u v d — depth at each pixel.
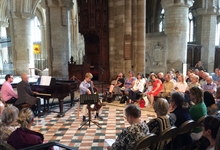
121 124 6.88
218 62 24.92
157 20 29.30
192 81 7.61
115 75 13.98
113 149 3.10
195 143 3.81
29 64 23.84
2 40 27.67
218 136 1.23
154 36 20.88
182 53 16.38
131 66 13.30
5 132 3.37
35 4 23.38
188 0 15.80
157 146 3.23
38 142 3.02
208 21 22.25
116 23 13.52
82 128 6.50
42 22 34.78
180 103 3.94
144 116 7.75
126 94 9.69
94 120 7.37
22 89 6.97
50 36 16.81
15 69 23.36
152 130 3.29
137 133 2.98
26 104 6.94
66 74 17.16
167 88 8.45
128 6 12.80
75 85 9.15
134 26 13.05
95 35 14.76
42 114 8.02
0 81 15.91
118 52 13.63
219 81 8.98
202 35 22.69
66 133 6.07
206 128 2.22
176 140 3.61
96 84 14.11
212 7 21.59
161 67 20.25
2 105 4.62
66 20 16.75
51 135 5.91
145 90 9.73
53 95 7.46
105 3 13.64
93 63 15.53
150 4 29.12
